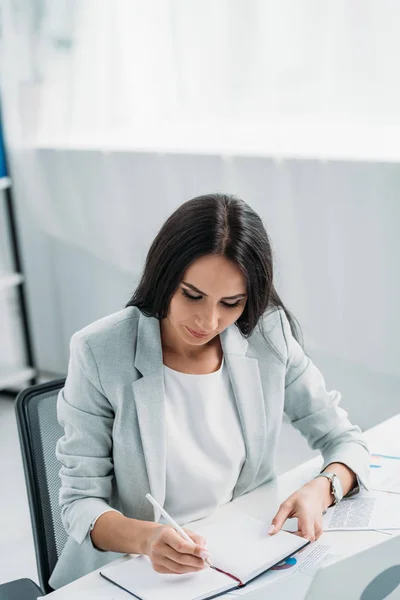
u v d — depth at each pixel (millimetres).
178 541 1115
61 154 3500
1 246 3650
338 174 2807
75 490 1295
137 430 1319
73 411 1326
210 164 3090
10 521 2646
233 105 3000
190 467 1350
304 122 2869
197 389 1371
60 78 3408
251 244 1210
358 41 2680
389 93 2682
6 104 3562
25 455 1400
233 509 1358
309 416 1520
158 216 3303
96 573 1148
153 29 3109
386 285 2818
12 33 3451
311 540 1215
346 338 2961
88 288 3646
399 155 2715
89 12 3246
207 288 1199
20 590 1152
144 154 3256
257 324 1396
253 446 1402
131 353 1336
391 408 2930
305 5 2738
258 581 1113
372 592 781
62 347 3834
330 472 1366
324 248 2914
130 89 3250
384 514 1299
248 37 2883
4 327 3770
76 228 3576
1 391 3805
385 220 2754
